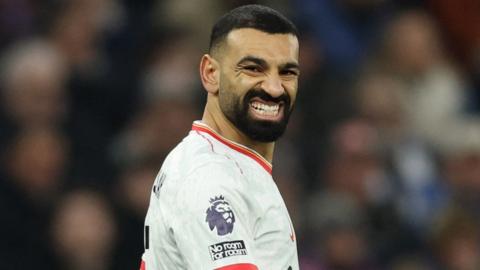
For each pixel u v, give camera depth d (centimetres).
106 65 3825
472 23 4431
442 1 4494
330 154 3700
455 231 3519
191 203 1658
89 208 3284
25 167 3325
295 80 1741
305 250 3391
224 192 1662
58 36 3772
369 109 3859
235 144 1745
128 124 3684
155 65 3850
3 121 3475
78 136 3538
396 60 4109
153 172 3409
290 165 3628
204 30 3903
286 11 4038
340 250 3378
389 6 4300
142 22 3984
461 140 3944
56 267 3262
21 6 3881
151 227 1772
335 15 4141
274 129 1728
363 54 4116
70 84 3666
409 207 3684
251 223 1688
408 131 3950
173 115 3488
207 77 1769
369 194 3609
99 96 3725
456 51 4403
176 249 1712
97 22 3866
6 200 3303
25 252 3272
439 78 4138
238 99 1719
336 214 3422
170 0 4009
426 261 3541
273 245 1700
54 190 3356
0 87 3572
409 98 4044
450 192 3803
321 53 4028
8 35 3816
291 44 1730
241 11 1738
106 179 3469
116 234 3322
